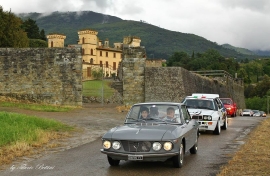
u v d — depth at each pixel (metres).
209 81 44.41
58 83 30.41
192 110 17.23
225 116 19.38
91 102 38.78
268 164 9.47
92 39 111.25
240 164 9.54
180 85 31.53
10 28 54.69
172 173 8.84
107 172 9.02
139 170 9.21
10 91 30.69
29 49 30.67
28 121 17.17
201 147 13.06
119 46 124.19
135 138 8.81
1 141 12.70
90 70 47.69
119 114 26.25
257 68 173.88
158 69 31.91
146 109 10.48
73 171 9.16
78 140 14.67
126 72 32.03
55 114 24.50
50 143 13.77
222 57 151.38
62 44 107.19
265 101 111.44
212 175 8.59
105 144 9.09
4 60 30.75
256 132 17.27
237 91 66.44
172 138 8.88
